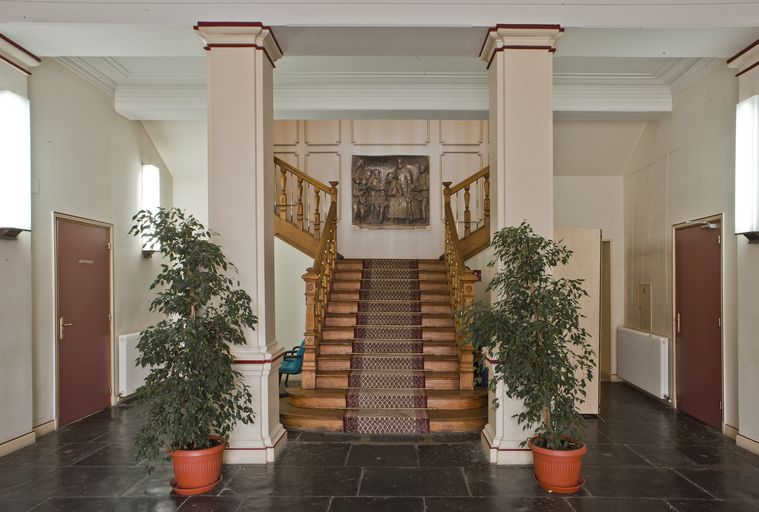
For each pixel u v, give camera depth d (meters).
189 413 3.48
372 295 6.78
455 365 5.55
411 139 8.38
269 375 4.19
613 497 3.45
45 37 4.23
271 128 4.42
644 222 6.69
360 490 3.57
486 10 4.02
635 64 5.42
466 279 5.39
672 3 3.96
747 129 4.25
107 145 6.00
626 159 7.20
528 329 3.59
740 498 3.44
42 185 4.89
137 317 6.64
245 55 4.10
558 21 4.01
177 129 7.02
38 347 4.83
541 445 3.70
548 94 4.07
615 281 7.43
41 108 4.88
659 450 4.38
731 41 4.24
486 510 3.27
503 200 4.08
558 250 3.77
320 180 8.35
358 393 5.18
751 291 4.32
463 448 4.39
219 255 3.74
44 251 4.91
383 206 8.34
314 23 4.02
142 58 5.37
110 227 6.06
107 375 5.94
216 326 3.69
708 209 5.16
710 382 5.11
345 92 5.97
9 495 3.52
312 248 7.23
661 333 6.18
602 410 5.74
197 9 4.02
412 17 4.00
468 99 5.96
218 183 4.11
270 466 4.00
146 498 3.47
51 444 4.58
